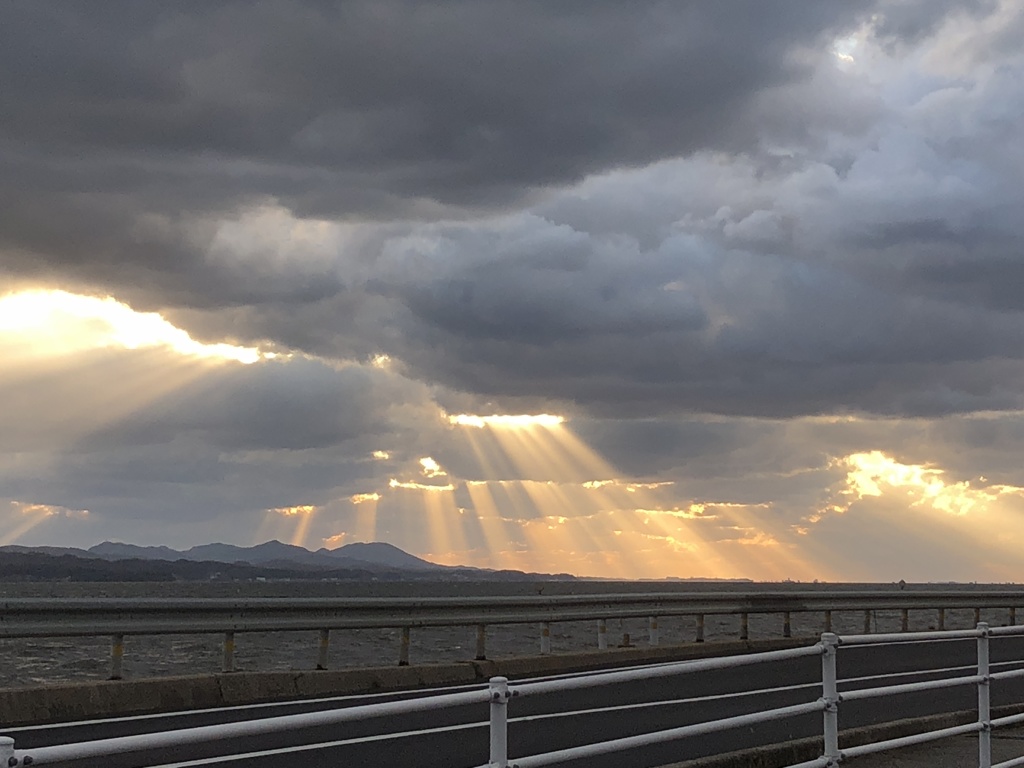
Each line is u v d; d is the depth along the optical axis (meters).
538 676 19.00
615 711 14.66
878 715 15.25
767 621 45.06
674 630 36.53
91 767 10.55
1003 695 18.23
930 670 21.02
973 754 12.21
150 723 12.98
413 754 11.59
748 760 11.27
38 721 13.05
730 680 18.61
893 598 29.55
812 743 12.04
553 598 20.77
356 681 16.77
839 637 8.70
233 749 11.62
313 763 11.02
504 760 6.12
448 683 17.88
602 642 21.75
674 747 12.45
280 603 16.31
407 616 18.03
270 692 15.52
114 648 14.76
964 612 52.31
